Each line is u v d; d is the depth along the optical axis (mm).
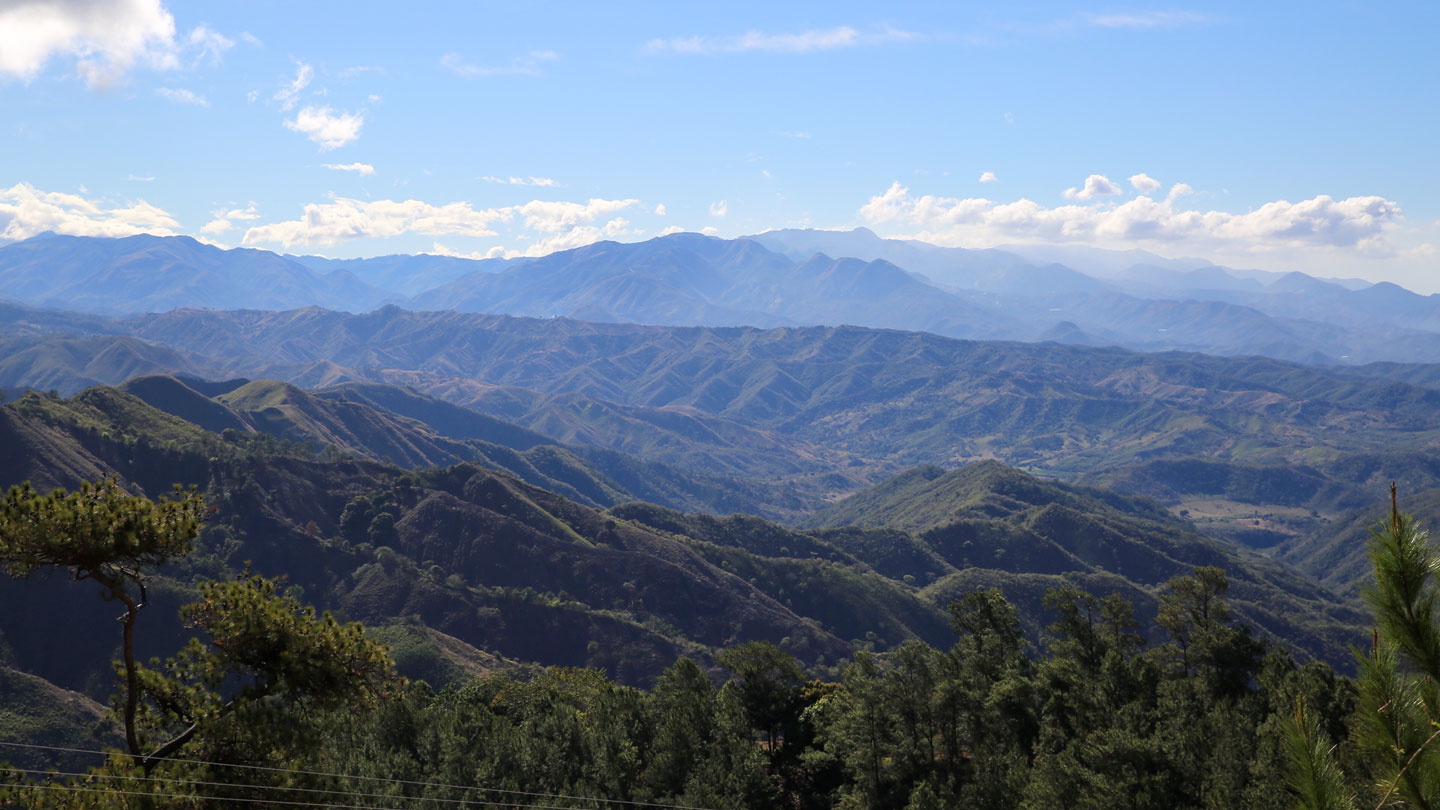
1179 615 79625
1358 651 12203
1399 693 11531
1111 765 54719
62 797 22359
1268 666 74188
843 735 68312
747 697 78812
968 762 66250
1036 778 54719
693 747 69938
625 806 65000
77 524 23312
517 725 81562
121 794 22484
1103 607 82062
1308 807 12289
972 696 65938
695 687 84000
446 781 62062
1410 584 11477
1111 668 70875
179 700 26266
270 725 25672
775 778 71250
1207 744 57969
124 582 24641
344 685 26781
